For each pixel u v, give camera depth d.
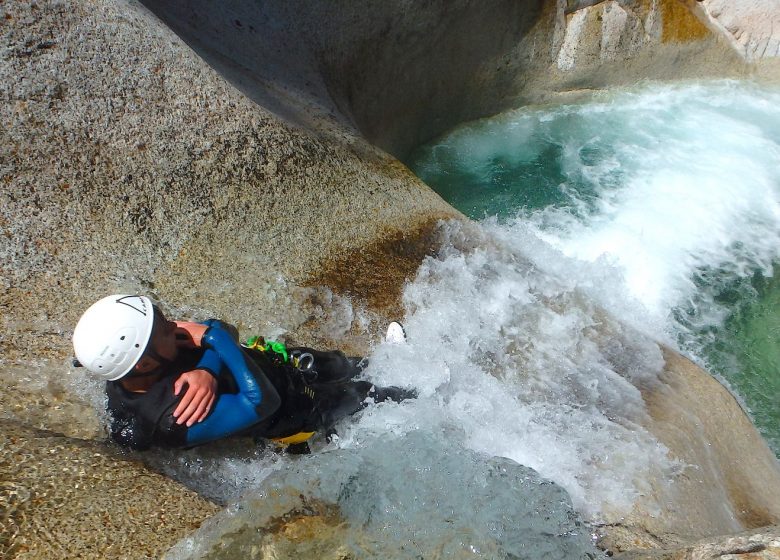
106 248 4.07
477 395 4.18
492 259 5.34
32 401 3.14
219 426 2.90
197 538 2.62
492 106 9.11
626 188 8.02
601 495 3.75
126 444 2.93
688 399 4.58
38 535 2.46
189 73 4.75
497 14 8.25
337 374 3.75
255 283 4.41
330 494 2.91
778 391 5.89
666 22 9.22
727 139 8.79
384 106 7.92
